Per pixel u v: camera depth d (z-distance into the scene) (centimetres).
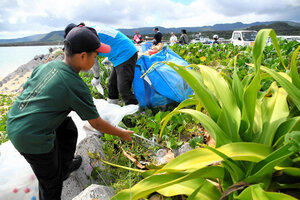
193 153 125
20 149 148
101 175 198
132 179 191
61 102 144
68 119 188
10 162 176
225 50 635
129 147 237
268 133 139
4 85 1075
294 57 131
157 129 247
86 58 154
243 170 130
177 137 259
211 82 153
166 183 113
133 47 305
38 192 174
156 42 826
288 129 131
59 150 173
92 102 158
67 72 147
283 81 133
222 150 115
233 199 124
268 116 149
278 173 124
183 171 127
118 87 315
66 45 150
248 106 133
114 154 222
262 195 97
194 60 532
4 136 311
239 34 1355
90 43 150
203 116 136
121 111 241
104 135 245
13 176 170
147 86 317
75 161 204
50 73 148
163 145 242
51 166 158
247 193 108
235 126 140
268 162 112
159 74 309
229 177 135
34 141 142
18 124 144
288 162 123
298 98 129
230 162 114
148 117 297
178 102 313
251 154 113
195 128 261
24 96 151
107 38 291
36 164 154
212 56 593
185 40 1156
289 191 124
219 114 150
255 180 114
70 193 199
